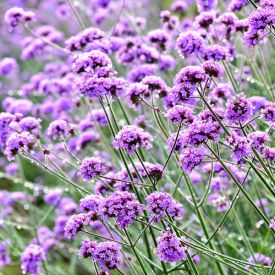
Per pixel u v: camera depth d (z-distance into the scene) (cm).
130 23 779
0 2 1316
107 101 434
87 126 643
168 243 359
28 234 840
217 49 458
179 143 404
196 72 366
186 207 592
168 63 651
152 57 634
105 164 591
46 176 973
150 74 567
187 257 393
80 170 406
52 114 816
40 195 916
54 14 1238
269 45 658
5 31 1259
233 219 581
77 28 1193
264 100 497
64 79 746
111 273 602
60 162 830
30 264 599
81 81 427
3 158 1011
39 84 849
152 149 618
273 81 710
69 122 752
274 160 376
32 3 1313
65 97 750
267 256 533
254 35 400
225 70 525
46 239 732
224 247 564
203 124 354
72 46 566
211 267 587
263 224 582
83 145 640
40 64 1051
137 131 385
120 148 419
